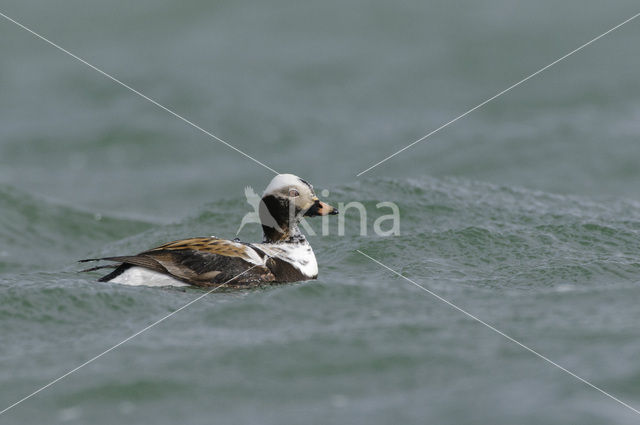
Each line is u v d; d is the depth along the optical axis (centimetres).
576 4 3703
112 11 4034
